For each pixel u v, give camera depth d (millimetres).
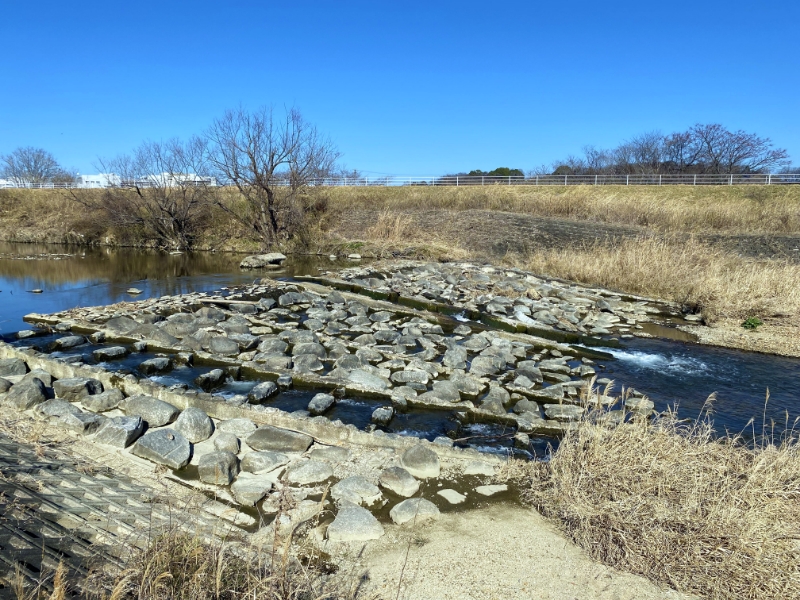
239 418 5746
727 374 8336
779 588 3281
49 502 3887
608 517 3832
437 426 6172
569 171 46000
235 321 9812
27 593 2801
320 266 19703
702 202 27812
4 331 9789
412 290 13547
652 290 13859
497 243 20438
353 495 4375
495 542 3838
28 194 32844
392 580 3420
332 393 6918
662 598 3305
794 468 4043
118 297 13812
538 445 5789
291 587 3066
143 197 24672
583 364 8703
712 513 3641
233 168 22531
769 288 11844
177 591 2906
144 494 4273
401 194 32219
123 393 6516
